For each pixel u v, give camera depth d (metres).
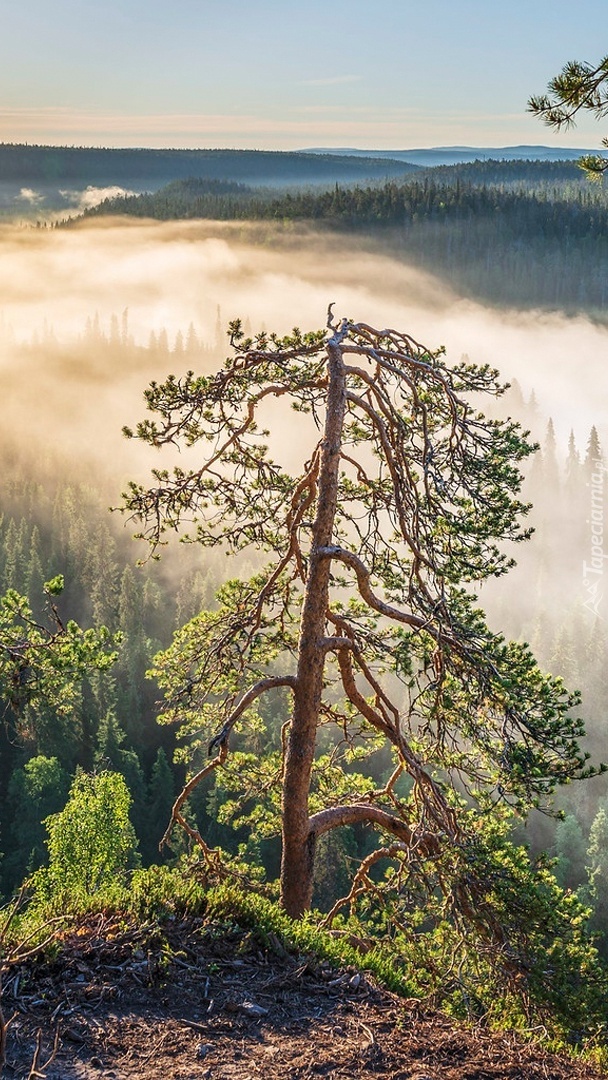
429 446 11.14
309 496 12.11
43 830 53.19
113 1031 6.49
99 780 24.75
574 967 9.25
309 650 11.16
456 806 12.02
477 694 10.83
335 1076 6.34
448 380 11.53
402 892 11.33
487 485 11.20
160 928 7.74
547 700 10.58
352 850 46.66
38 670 8.79
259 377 11.97
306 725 11.27
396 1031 7.15
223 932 8.03
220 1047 6.50
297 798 11.27
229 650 12.66
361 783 13.66
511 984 9.13
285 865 11.39
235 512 12.52
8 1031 6.27
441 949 10.21
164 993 7.07
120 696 69.31
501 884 9.88
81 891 8.88
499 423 11.48
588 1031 8.68
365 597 11.09
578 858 53.12
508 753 10.39
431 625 10.96
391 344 11.99
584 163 6.89
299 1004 7.30
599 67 6.64
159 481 12.33
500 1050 7.21
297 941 8.32
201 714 12.86
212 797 52.88
